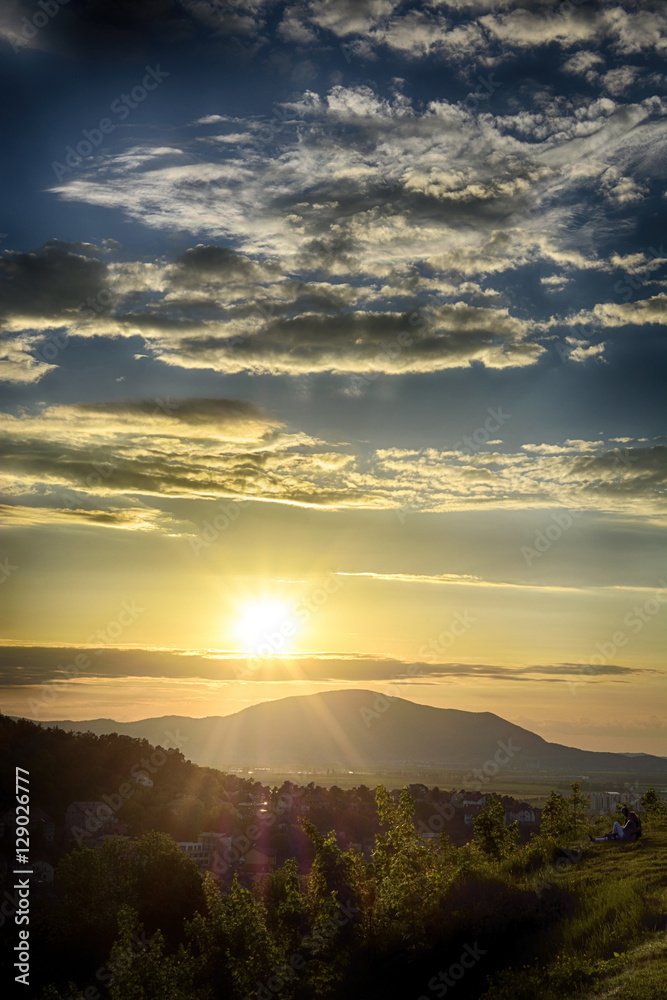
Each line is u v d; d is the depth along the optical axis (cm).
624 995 1225
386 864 2350
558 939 1670
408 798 2550
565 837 2558
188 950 2791
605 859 2252
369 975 2033
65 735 14050
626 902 1678
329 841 2483
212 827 11212
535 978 1447
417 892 2144
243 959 2441
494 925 1839
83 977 4384
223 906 2723
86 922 4762
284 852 9694
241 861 9300
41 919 4803
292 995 2231
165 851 5438
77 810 10731
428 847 2489
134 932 2777
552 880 2064
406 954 1948
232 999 2464
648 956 1380
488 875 2150
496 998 1448
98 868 5150
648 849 2297
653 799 2995
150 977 2547
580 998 1295
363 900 2302
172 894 5150
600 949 1527
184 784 13825
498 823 2705
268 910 2645
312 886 2442
